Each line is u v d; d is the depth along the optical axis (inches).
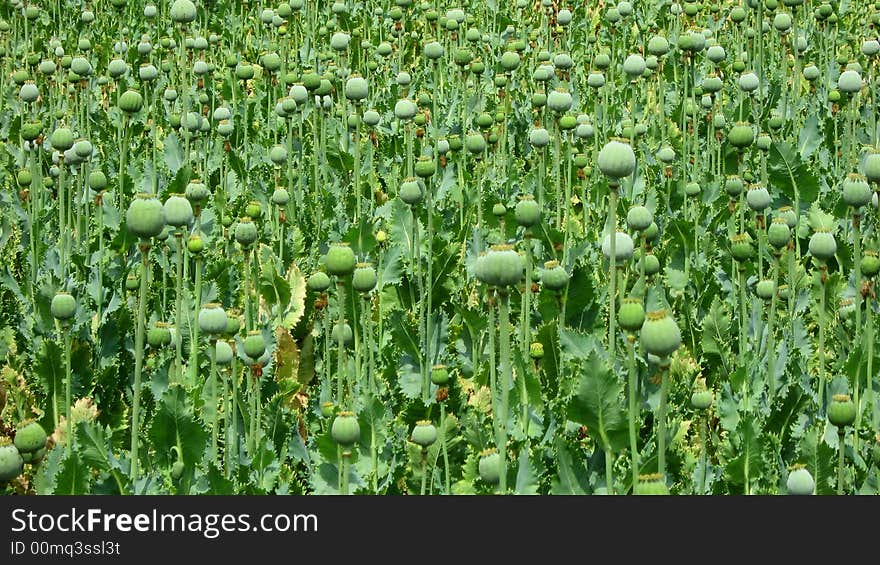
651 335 150.8
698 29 353.4
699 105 404.2
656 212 319.6
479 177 288.0
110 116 463.5
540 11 635.5
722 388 214.5
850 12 649.0
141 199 180.4
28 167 371.9
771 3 461.4
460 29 539.5
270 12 518.9
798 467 173.9
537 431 204.1
